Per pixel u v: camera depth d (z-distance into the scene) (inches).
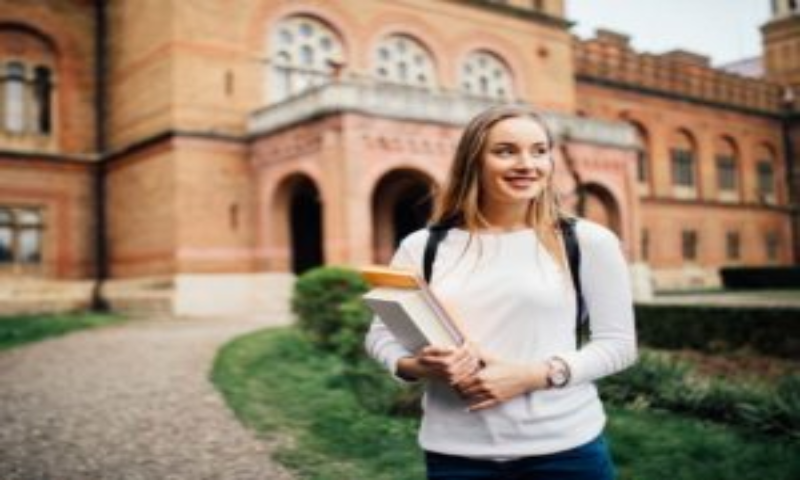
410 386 293.6
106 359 454.6
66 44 983.6
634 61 1476.4
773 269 1237.1
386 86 788.0
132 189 932.6
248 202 892.6
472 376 80.5
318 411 301.6
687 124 1565.0
